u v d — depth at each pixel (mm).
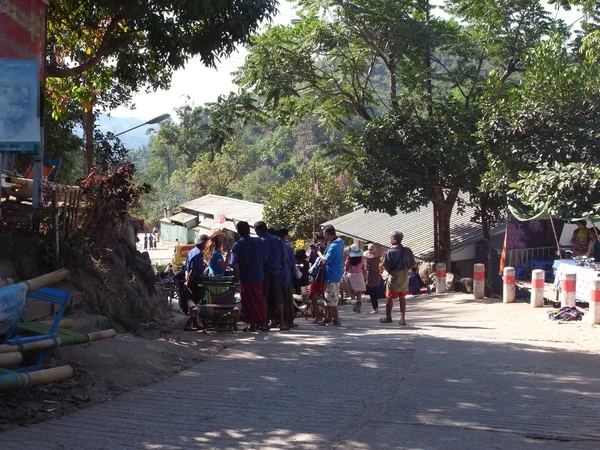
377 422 6395
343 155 27219
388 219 33594
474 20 26453
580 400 7379
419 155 23953
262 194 77062
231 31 13148
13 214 10398
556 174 14539
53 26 15031
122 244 12648
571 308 14836
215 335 11938
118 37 14281
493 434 6012
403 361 9500
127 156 32188
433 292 25406
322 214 41125
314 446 5602
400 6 25250
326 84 28562
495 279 25344
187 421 6344
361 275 19375
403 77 25859
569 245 23078
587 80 19203
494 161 19906
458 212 26031
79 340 7484
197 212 61000
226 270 14812
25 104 9422
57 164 16281
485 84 21953
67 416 6453
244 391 7613
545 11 25984
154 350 9172
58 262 10141
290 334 12172
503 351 10469
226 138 23891
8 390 6727
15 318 6895
